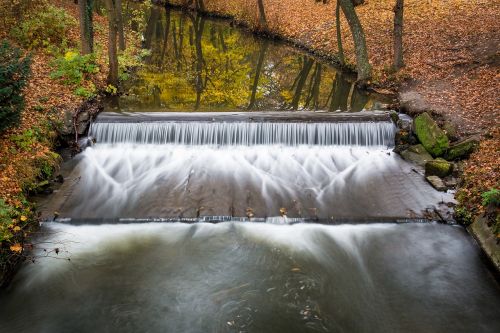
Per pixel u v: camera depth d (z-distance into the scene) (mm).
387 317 7434
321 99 17062
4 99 10219
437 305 7715
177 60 22000
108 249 8883
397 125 13258
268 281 8117
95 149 12625
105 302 7621
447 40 19766
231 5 32781
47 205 10008
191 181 11344
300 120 13102
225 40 26766
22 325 7191
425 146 12156
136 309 7477
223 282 8086
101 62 17953
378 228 9703
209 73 20125
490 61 16594
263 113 13688
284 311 7449
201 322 7199
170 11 34375
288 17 29297
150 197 10578
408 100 15031
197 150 12836
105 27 24188
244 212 10078
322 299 7746
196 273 8289
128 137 12953
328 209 10273
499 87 14453
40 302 7625
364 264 8664
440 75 16984
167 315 7348
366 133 13180
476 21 20812
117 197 10539
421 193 10766
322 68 21547
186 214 9914
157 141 13000
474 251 9016
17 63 10727
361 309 7570
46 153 11234
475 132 12281
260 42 27000
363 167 12195
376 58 20078
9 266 8148
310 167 12227
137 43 24000
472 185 10320
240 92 17703
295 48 25625
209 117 13148
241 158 12547
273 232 9500
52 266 8375
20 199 9383
